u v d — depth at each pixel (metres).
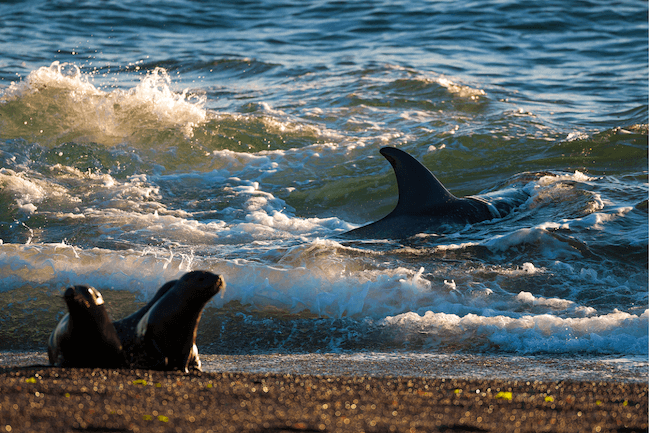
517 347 17.47
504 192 30.83
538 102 50.72
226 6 83.94
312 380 11.09
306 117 46.94
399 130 44.00
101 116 42.31
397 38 71.44
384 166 38.50
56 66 58.31
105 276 21.50
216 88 55.22
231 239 27.78
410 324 18.80
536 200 30.33
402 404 8.94
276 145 41.75
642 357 16.48
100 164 38.03
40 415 7.30
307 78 57.56
